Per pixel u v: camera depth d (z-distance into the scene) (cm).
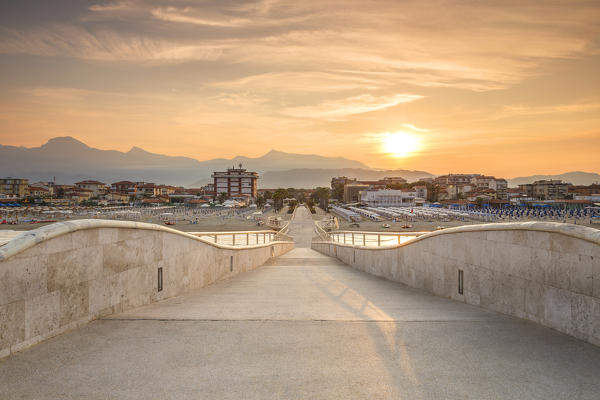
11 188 19350
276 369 356
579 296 443
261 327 496
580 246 441
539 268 510
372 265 1339
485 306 639
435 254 829
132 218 11750
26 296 418
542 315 505
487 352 400
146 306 659
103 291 555
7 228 8431
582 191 18088
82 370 357
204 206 18538
